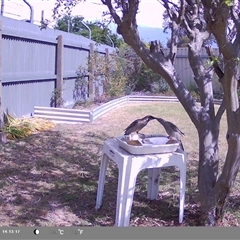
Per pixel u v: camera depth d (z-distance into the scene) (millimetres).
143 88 14469
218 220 3283
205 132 3299
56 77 9422
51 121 8086
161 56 3289
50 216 3518
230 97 2803
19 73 7516
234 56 2654
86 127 7754
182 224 3363
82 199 3969
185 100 3330
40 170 4867
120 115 9430
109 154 3410
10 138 6352
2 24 6609
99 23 5383
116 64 12836
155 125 8172
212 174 3297
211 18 2520
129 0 2961
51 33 8992
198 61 3469
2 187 4180
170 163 3178
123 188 3072
